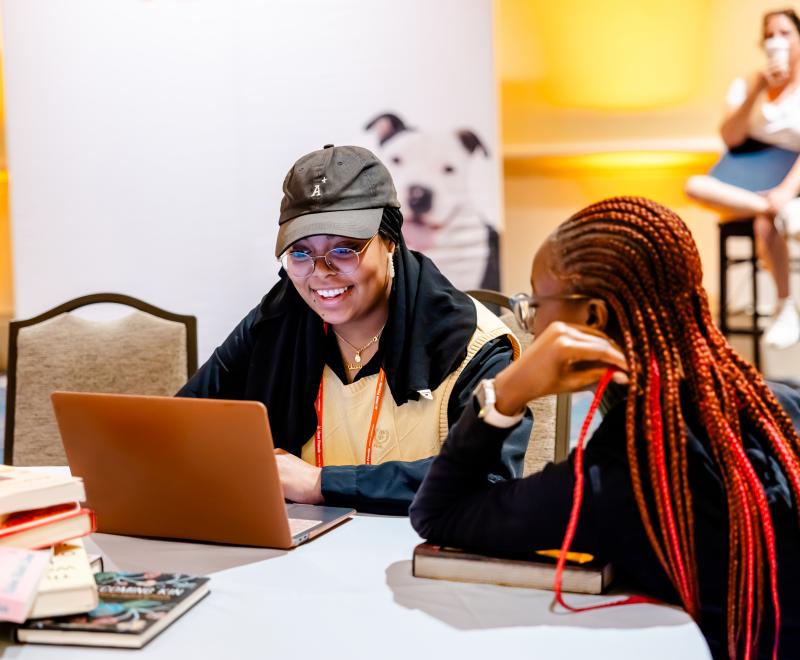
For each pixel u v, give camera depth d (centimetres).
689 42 593
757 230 507
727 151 525
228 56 333
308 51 333
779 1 579
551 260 100
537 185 635
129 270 343
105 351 217
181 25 332
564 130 620
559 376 96
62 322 221
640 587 98
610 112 612
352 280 142
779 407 97
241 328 169
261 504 113
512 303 102
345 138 338
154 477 118
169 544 120
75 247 343
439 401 147
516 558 100
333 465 143
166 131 337
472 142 341
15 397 217
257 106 335
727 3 585
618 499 93
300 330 155
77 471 124
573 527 93
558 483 95
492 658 82
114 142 338
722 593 93
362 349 153
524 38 607
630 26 596
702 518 92
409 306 149
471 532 102
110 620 87
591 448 96
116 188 340
